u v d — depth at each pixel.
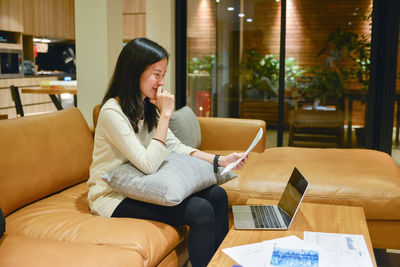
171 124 3.21
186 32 5.29
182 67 5.33
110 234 1.68
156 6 5.02
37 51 8.33
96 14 3.58
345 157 3.03
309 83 5.17
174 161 2.01
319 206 2.09
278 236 1.73
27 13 7.75
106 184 1.94
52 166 2.19
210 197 2.05
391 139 4.84
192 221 1.81
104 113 1.92
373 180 2.45
